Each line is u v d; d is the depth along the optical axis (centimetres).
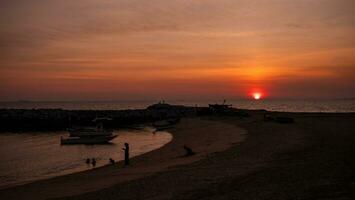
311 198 1503
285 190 1667
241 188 1795
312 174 1961
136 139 6141
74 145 5575
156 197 1788
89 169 3231
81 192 2102
